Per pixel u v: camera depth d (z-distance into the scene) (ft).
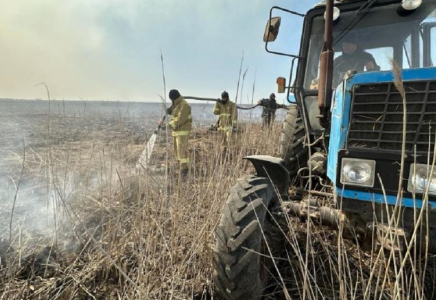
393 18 8.80
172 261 6.64
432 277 6.13
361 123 4.99
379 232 4.66
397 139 4.71
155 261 6.77
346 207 5.12
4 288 6.17
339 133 5.38
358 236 5.35
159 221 7.98
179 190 9.36
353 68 9.35
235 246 5.08
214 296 6.33
